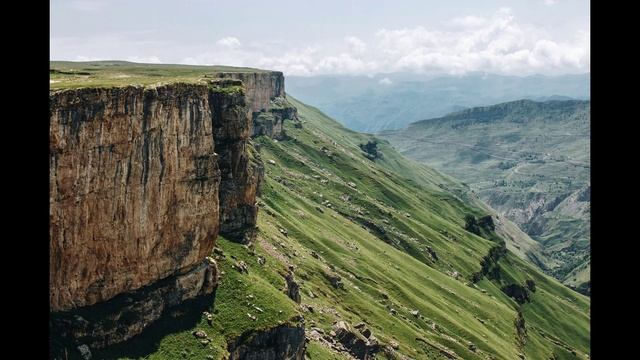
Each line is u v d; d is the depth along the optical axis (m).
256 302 133.00
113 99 105.12
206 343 118.25
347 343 171.50
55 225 99.00
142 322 113.44
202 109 126.69
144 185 113.31
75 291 103.94
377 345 186.38
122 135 107.81
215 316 126.19
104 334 105.94
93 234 105.00
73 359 99.69
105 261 107.94
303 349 137.62
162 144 116.44
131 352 109.25
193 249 125.62
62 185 99.12
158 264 117.94
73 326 102.38
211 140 129.75
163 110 116.44
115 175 107.50
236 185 157.50
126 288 112.56
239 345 124.12
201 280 127.94
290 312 135.12
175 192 120.38
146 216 114.25
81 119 100.62
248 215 163.00
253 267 152.62
